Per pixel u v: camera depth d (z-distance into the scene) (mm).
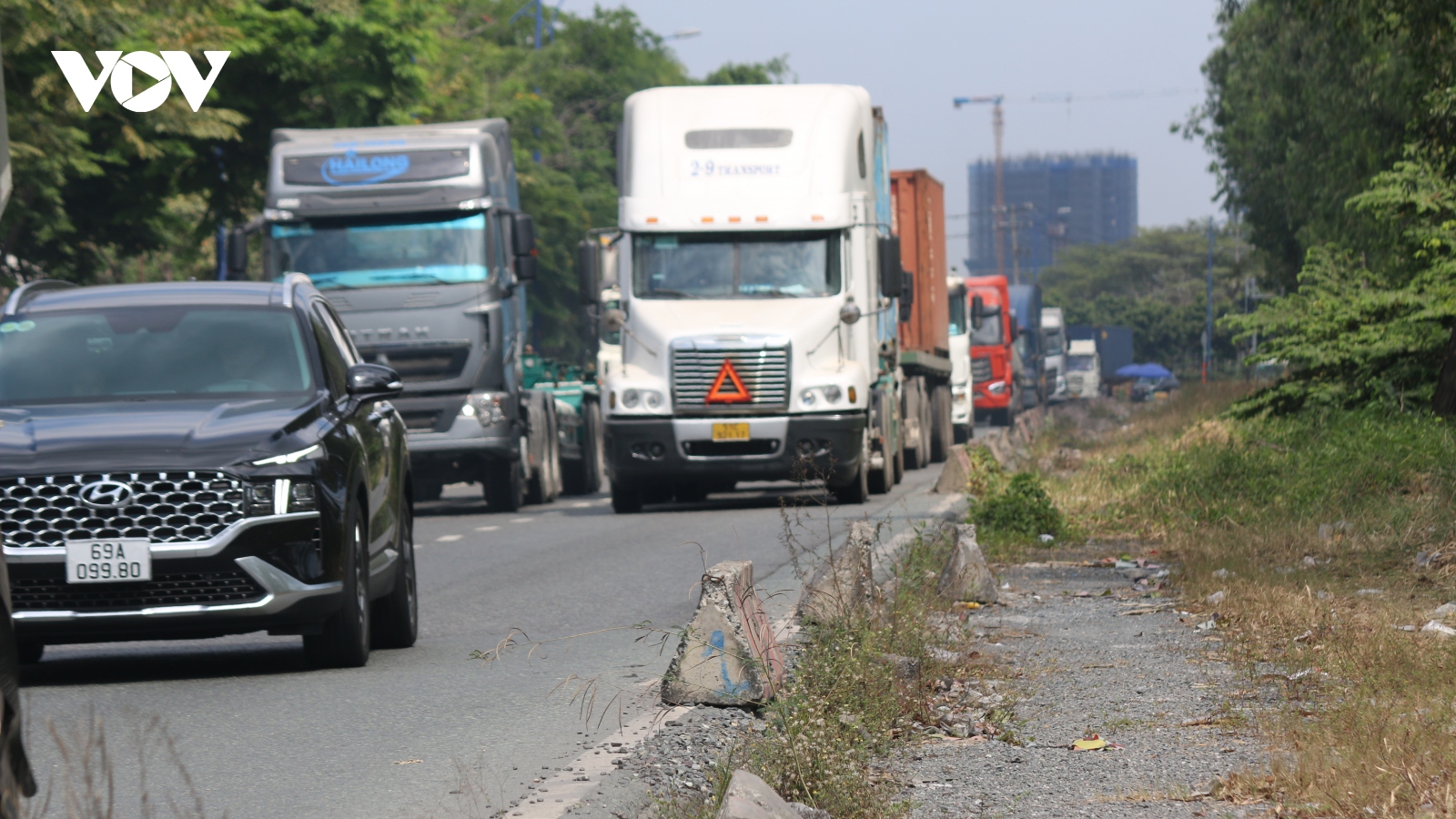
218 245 103625
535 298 180875
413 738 23516
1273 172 108125
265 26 90062
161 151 82125
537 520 68250
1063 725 23312
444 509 79688
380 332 70188
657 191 67812
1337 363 64562
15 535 27047
